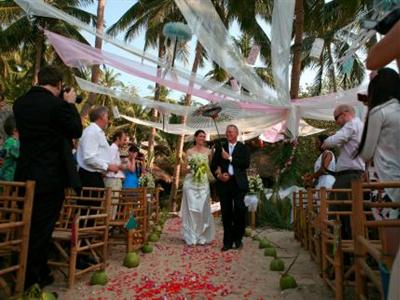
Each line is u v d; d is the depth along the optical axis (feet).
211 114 30.42
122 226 18.54
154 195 26.04
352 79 62.54
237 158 21.20
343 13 44.83
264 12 57.31
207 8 20.89
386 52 5.34
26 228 10.69
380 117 9.30
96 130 16.62
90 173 16.40
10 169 16.08
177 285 13.82
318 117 34.60
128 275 15.29
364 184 8.30
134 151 26.27
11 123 16.53
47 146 12.02
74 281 13.87
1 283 10.18
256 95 27.91
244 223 21.43
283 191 33.19
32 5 18.51
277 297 12.75
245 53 67.67
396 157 9.30
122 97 33.32
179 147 55.93
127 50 21.33
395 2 7.13
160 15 57.52
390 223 8.15
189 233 22.86
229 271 16.28
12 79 85.56
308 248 20.66
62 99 12.36
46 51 77.05
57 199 12.20
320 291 13.20
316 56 26.94
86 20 69.87
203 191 23.07
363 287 8.23
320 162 22.97
